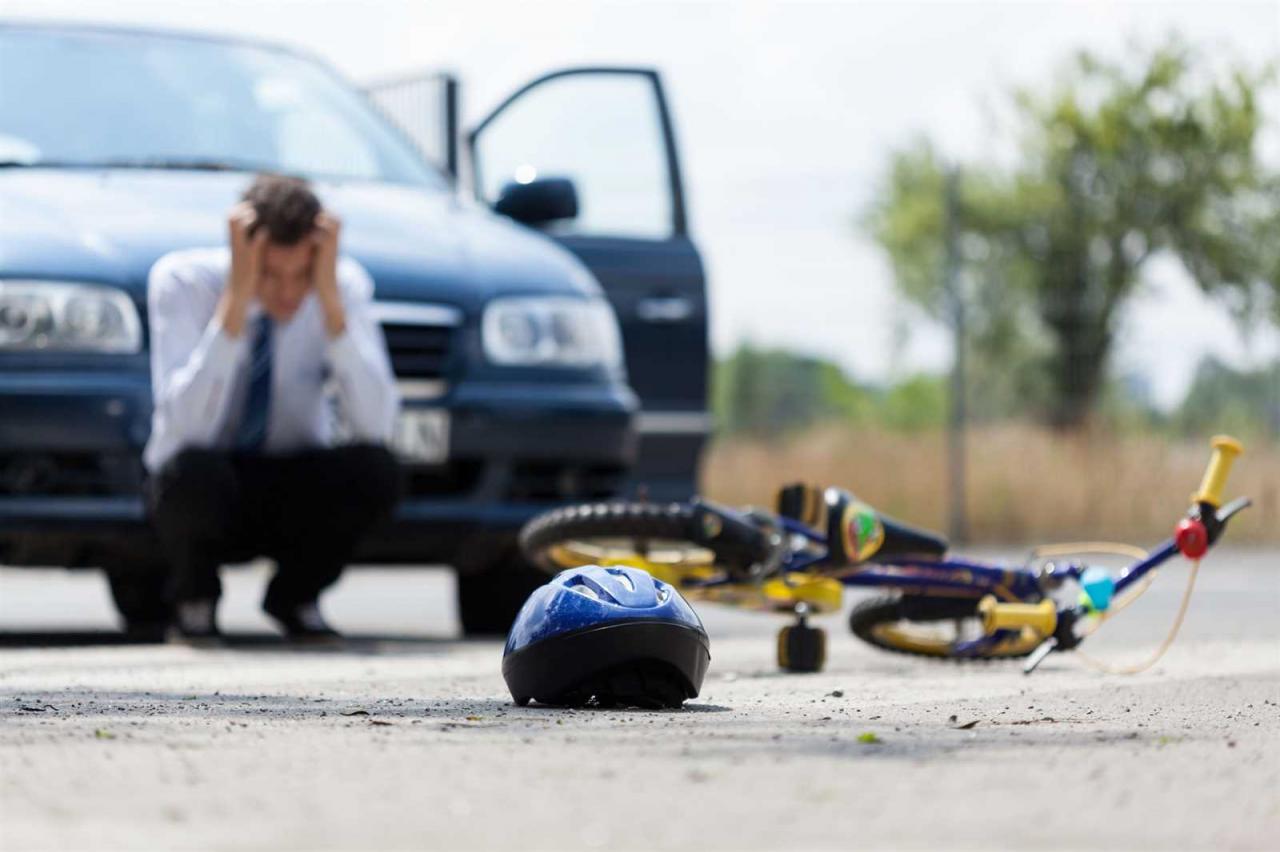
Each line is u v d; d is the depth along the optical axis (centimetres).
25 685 902
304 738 610
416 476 1388
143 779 509
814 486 1012
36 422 1257
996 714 720
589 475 1439
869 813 453
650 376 1650
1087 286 6419
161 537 1265
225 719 679
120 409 1270
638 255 1662
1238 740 619
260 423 1284
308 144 1546
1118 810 464
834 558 985
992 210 6669
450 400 1373
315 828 427
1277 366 4197
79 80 1516
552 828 428
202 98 1540
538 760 547
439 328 1385
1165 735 633
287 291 1259
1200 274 6369
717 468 4103
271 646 1269
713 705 756
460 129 1781
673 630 730
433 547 1391
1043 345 6050
